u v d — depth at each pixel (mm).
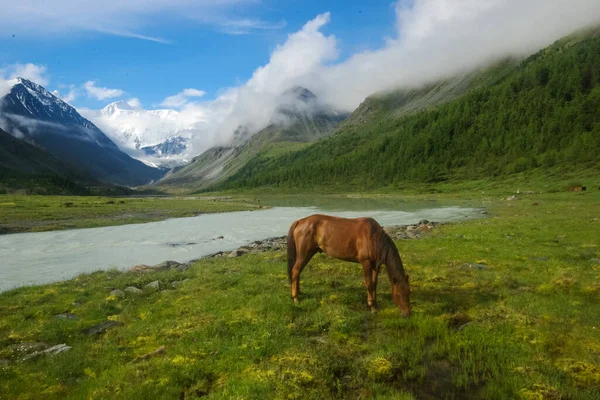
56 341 9664
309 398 6453
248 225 45281
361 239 10734
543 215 37469
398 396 6488
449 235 25562
